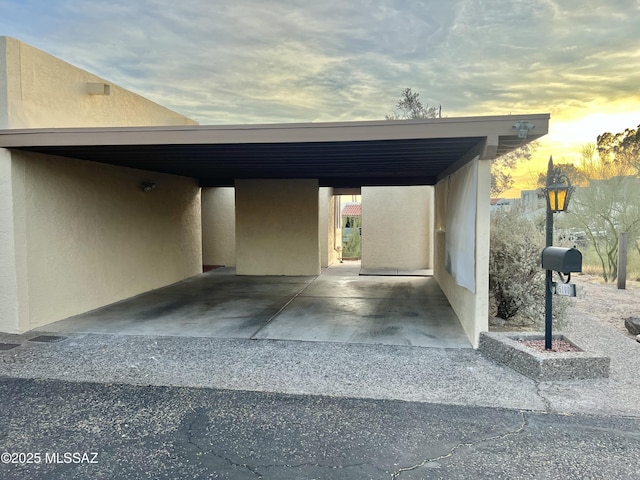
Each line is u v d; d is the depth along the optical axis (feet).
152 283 34.83
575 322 24.73
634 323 22.04
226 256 50.88
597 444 11.42
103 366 17.46
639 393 14.47
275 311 27.35
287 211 43.04
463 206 21.70
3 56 20.80
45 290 23.62
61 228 24.72
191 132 18.86
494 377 15.98
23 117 21.72
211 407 13.83
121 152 22.76
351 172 34.86
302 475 10.17
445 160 25.52
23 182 22.02
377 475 10.16
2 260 21.72
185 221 40.57
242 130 18.58
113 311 27.14
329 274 44.62
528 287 22.44
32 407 13.85
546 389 14.84
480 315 19.27
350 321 24.72
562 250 15.65
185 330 22.79
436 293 33.58
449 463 10.62
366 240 47.78
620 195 40.98
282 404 14.01
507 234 22.75
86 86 26.81
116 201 29.86
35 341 20.65
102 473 10.28
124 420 12.96
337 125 17.89
